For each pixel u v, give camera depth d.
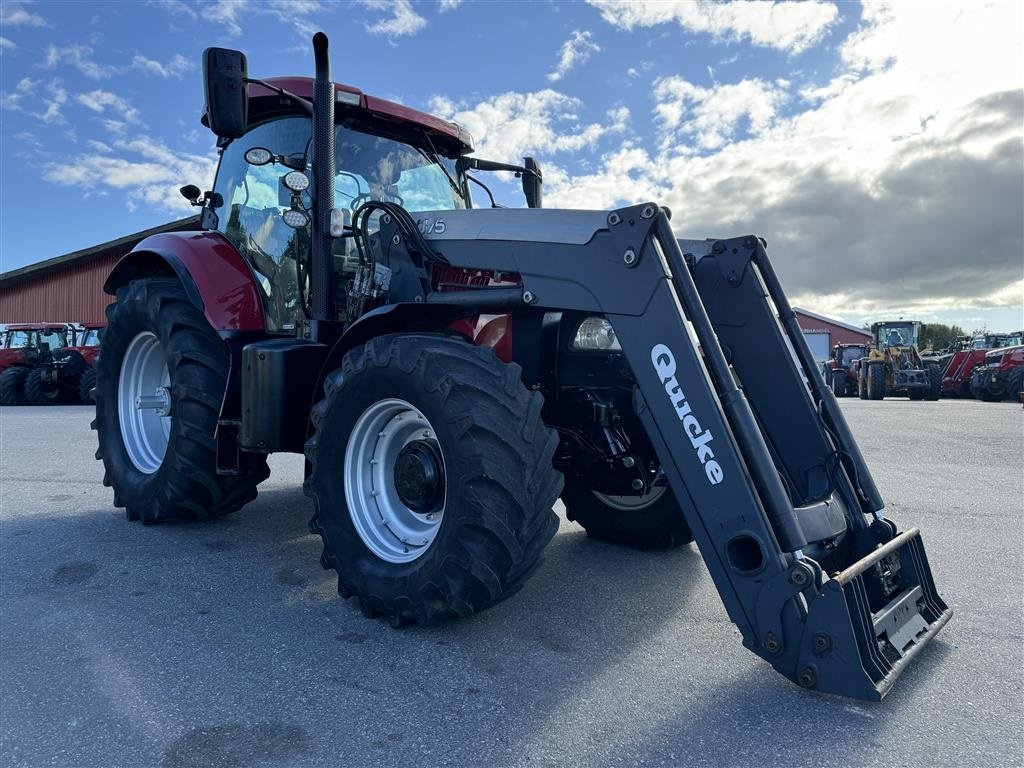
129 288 4.44
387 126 3.87
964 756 1.86
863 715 2.07
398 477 2.83
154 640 2.60
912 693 2.20
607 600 3.04
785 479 2.79
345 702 2.14
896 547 2.47
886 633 2.27
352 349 2.97
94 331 17.36
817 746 1.91
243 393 3.43
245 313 3.82
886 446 8.33
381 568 2.77
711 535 2.25
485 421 2.44
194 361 3.89
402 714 2.07
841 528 2.54
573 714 2.07
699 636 2.65
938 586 3.23
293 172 3.34
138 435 4.52
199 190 4.44
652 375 2.36
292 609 2.91
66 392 16.28
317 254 3.43
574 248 2.58
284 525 4.28
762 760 1.84
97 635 2.64
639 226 2.41
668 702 2.14
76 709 2.10
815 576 2.11
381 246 3.22
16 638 2.61
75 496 5.10
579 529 4.28
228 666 2.38
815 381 2.85
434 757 1.85
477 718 2.05
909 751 1.88
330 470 2.93
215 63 2.99
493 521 2.40
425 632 2.68
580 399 3.25
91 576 3.32
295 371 3.34
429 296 3.00
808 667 2.10
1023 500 5.16
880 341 24.03
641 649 2.54
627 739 1.94
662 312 2.35
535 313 3.21
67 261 26.12
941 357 24.31
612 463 3.33
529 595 3.09
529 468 2.45
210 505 4.00
